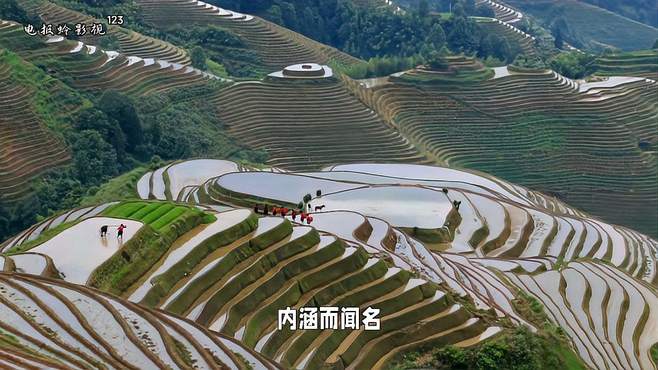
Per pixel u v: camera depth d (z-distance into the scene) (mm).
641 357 51781
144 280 42969
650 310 58688
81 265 42281
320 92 119812
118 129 98062
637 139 122062
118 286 41844
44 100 98625
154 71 118750
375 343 42406
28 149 91438
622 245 74188
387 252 53438
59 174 89812
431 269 53375
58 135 94938
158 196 74812
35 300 37344
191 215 49875
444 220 66000
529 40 179750
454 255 60781
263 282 44375
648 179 115875
